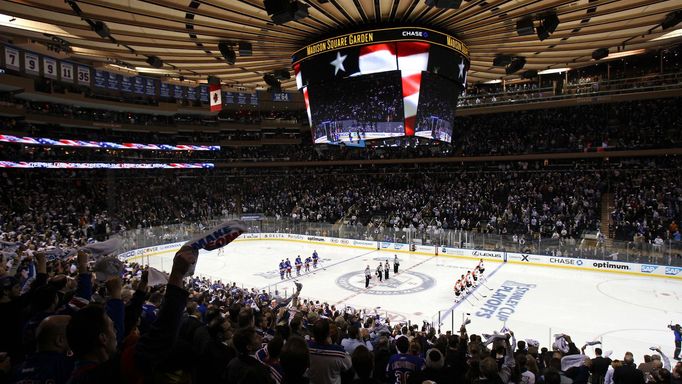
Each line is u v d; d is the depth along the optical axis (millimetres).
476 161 49250
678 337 16719
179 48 20141
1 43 31859
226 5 14898
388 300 25500
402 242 41062
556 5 15703
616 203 38094
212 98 30531
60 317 3721
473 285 28359
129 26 16969
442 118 20078
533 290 27094
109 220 40875
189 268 3203
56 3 14633
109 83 42438
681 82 37250
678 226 33750
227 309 13102
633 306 23688
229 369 4254
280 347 4816
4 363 4355
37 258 6059
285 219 48812
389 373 6758
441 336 11492
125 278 18484
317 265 35781
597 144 41844
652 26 19297
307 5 15523
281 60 23156
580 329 20266
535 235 36500
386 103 19031
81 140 45219
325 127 20438
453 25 18484
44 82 39469
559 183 42594
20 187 40344
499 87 49531
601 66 45531
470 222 41875
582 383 8930
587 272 31797
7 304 5297
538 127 48000
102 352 3031
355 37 18469
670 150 38344
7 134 37688
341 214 49875
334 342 6273
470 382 6859
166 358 2875
